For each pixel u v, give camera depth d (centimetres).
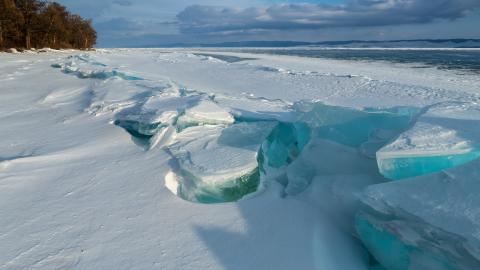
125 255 359
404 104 1197
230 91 1455
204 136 678
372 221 376
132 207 452
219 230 410
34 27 4494
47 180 523
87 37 6438
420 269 331
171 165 575
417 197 335
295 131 725
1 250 357
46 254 354
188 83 1680
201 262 355
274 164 627
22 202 455
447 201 317
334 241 403
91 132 760
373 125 602
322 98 1320
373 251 382
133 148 664
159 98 923
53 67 2195
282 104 985
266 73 2089
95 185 510
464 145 401
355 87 1549
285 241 392
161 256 361
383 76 2030
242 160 549
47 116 923
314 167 558
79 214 431
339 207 446
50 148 660
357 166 518
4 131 784
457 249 292
